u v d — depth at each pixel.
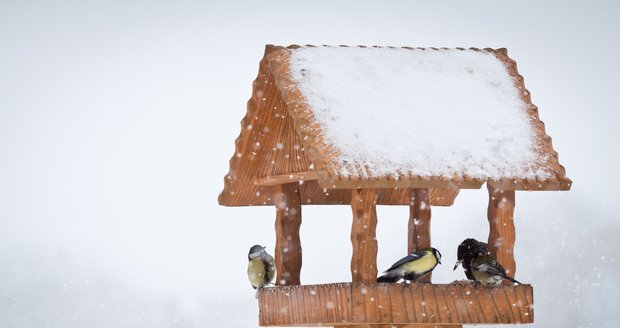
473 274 13.70
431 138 13.58
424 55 14.94
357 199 13.47
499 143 13.80
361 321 13.27
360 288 13.32
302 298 13.83
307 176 14.65
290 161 14.97
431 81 14.45
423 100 14.09
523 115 14.32
